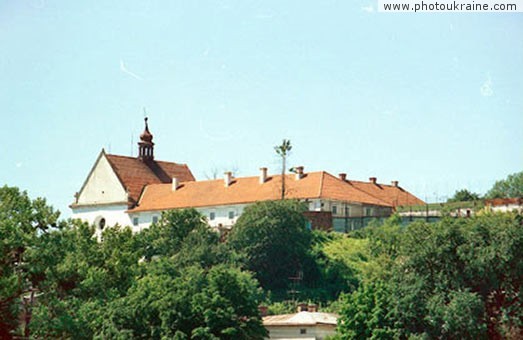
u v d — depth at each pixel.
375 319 79.56
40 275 81.38
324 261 116.38
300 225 119.69
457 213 128.12
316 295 112.06
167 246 122.38
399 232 113.88
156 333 75.88
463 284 84.88
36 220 83.62
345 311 80.81
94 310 78.81
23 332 79.12
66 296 82.75
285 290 113.56
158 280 81.88
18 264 79.75
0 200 83.50
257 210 118.38
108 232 95.69
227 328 76.19
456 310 79.69
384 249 113.38
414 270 86.25
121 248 94.25
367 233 125.88
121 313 76.94
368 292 81.75
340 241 122.94
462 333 79.81
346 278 114.19
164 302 76.88
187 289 79.38
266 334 80.31
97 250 90.75
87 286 82.69
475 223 89.31
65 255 84.88
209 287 80.38
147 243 122.88
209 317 76.31
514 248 85.31
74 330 76.94
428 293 83.38
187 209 127.38
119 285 87.50
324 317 91.25
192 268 98.75
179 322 75.94
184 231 124.62
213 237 120.88
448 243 86.38
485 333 80.31
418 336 78.62
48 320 76.44
